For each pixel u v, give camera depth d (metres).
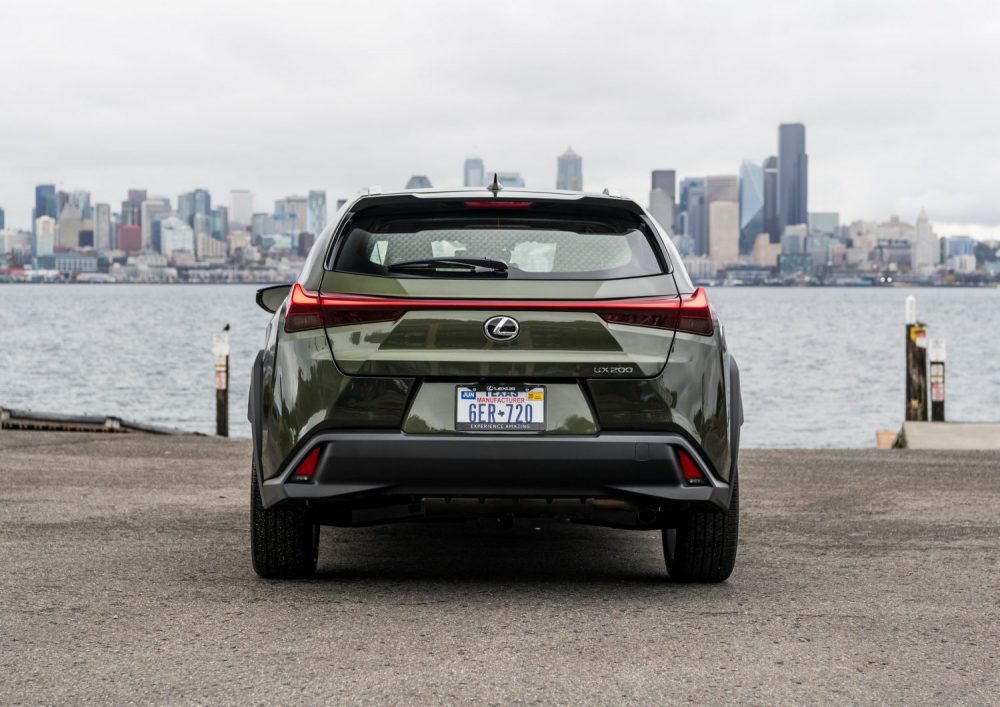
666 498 4.84
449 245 5.00
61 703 3.58
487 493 4.82
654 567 5.99
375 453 4.75
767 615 4.81
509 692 3.71
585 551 6.50
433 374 4.75
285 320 4.89
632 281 4.92
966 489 9.20
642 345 4.82
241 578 5.50
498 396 4.79
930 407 16.64
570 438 4.76
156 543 6.42
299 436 4.80
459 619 4.70
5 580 5.37
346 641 4.33
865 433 29.28
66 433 13.50
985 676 3.94
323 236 5.18
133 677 3.85
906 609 4.94
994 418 32.19
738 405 5.19
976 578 5.64
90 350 62.22
